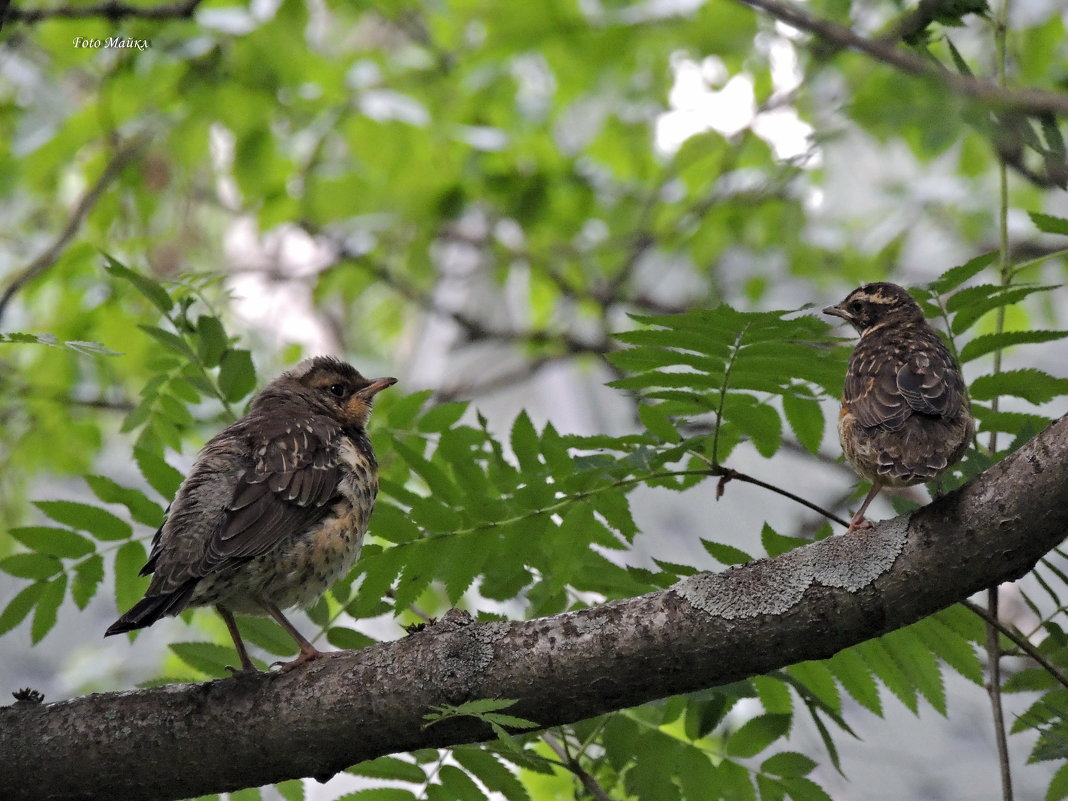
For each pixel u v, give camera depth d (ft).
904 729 61.05
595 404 67.87
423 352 72.84
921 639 27.96
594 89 61.62
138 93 54.49
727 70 60.13
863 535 23.40
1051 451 22.22
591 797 32.09
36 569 29.81
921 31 27.55
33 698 25.90
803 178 62.64
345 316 73.15
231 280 68.03
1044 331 27.53
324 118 55.52
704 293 66.03
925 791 59.06
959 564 22.63
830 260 66.13
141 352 54.19
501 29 58.18
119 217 57.47
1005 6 31.09
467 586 27.71
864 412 27.30
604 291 69.00
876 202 67.31
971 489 22.91
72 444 55.31
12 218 61.21
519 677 23.90
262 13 53.16
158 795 25.23
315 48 60.95
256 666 29.63
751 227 63.72
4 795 25.03
